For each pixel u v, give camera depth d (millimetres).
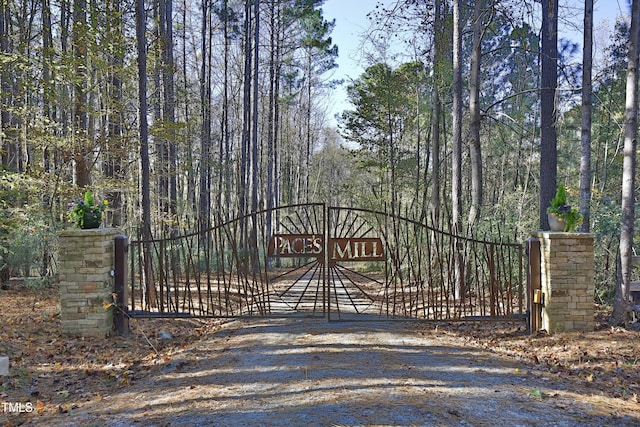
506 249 11219
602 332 7258
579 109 18109
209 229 8070
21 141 12867
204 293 12562
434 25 14938
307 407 4359
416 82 24641
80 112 12688
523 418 4168
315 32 29953
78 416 4402
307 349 6629
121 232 8109
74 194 12305
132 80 13617
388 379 5215
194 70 29656
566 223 7648
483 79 21297
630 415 4305
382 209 25297
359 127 27141
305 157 43344
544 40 13016
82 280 7348
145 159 10281
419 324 8742
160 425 4074
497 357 6359
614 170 21781
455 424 3998
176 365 5977
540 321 7680
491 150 25250
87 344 6992
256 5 23594
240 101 33250
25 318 8328
